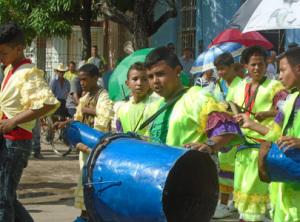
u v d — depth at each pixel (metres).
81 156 6.62
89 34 18.66
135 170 3.60
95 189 3.79
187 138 4.18
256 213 6.53
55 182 10.59
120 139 3.90
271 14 6.57
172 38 19.31
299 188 4.43
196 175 3.71
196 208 3.75
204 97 4.12
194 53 18.47
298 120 4.43
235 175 6.72
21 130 5.82
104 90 7.22
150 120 4.32
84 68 7.27
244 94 6.85
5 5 17.47
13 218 5.92
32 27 17.31
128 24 16.56
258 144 6.43
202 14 18.11
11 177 5.85
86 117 7.28
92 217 3.92
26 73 5.71
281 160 4.12
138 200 3.56
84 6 18.22
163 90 4.26
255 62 6.73
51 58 23.09
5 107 5.81
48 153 14.31
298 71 4.53
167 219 3.56
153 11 17.81
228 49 10.75
